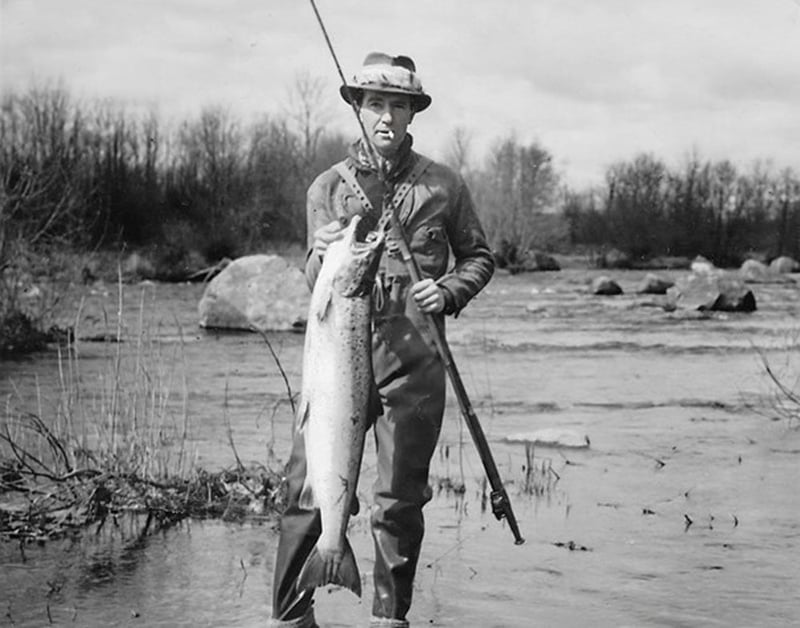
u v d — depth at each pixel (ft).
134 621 17.97
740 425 38.93
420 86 17.84
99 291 115.96
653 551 22.52
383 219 17.71
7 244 61.16
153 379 34.71
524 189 223.71
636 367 56.65
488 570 21.07
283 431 35.17
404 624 17.51
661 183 219.00
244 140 198.08
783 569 21.30
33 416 27.86
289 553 17.47
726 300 95.81
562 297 118.01
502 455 32.71
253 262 73.51
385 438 17.47
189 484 26.13
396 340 17.44
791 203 214.07
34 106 139.54
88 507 24.76
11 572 20.59
